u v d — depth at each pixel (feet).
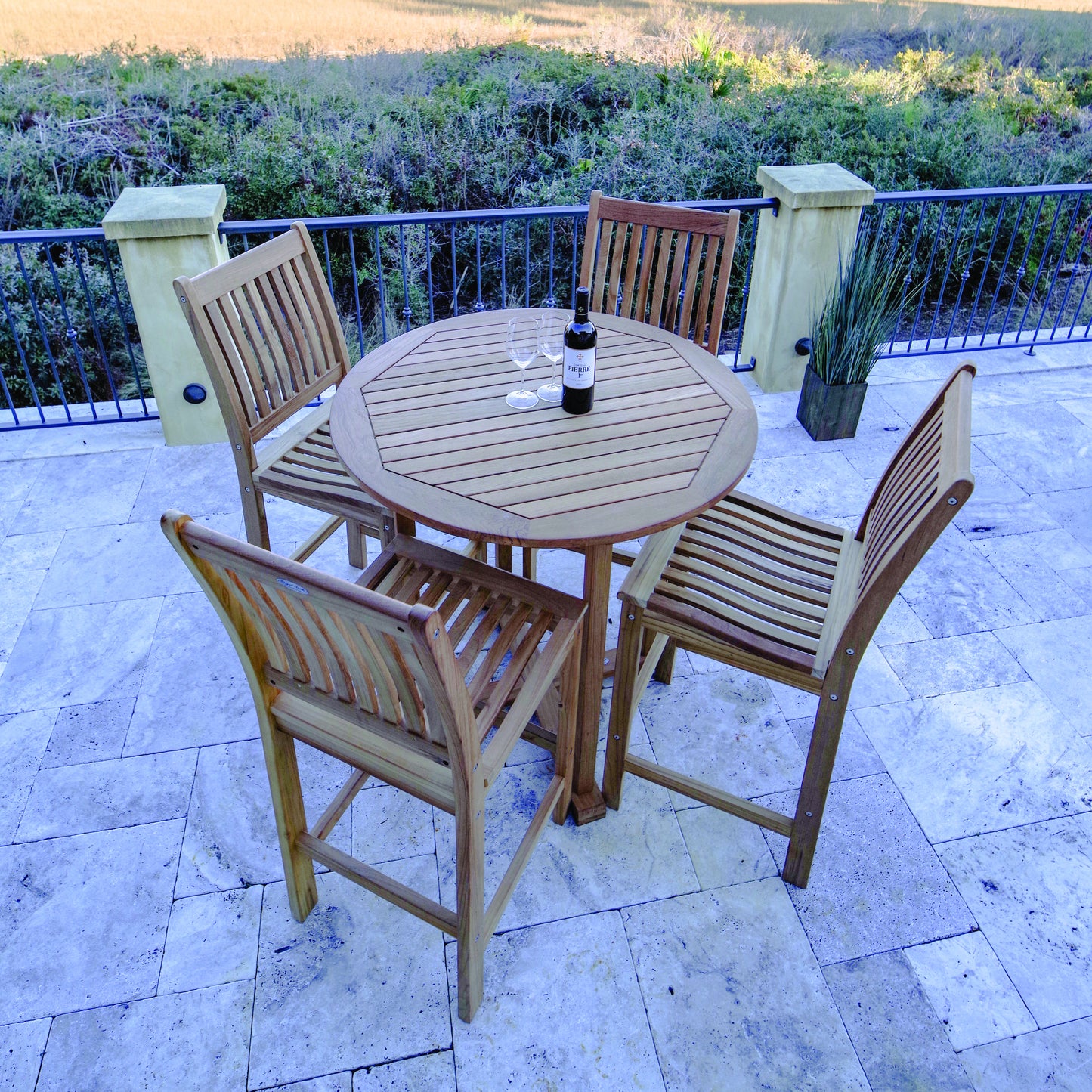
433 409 6.75
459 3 38.22
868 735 7.77
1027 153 41.01
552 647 5.73
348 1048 5.56
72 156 37.09
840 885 6.57
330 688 4.89
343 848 6.77
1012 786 7.34
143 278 10.51
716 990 5.90
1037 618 9.06
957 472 4.81
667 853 6.77
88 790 7.14
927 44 40.93
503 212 11.07
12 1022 5.65
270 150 38.06
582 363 6.48
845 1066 5.52
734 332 36.86
